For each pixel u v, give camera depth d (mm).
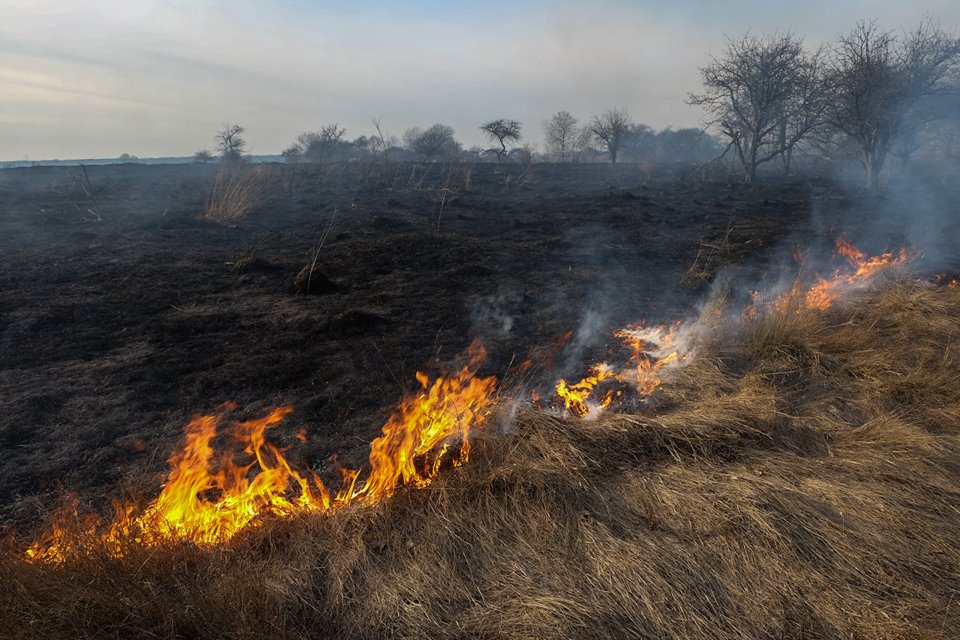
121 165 35531
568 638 2244
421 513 3064
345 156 41156
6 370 5496
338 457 4043
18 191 20797
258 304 7797
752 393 4363
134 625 2268
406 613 2438
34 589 2311
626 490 3191
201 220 14953
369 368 5617
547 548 2783
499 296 8250
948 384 4555
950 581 2566
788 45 27109
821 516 2920
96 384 5191
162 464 3951
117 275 9242
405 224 14555
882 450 3617
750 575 2582
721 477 3279
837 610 2408
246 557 2824
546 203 20016
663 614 2393
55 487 3670
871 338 5672
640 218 16141
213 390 5109
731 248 12141
